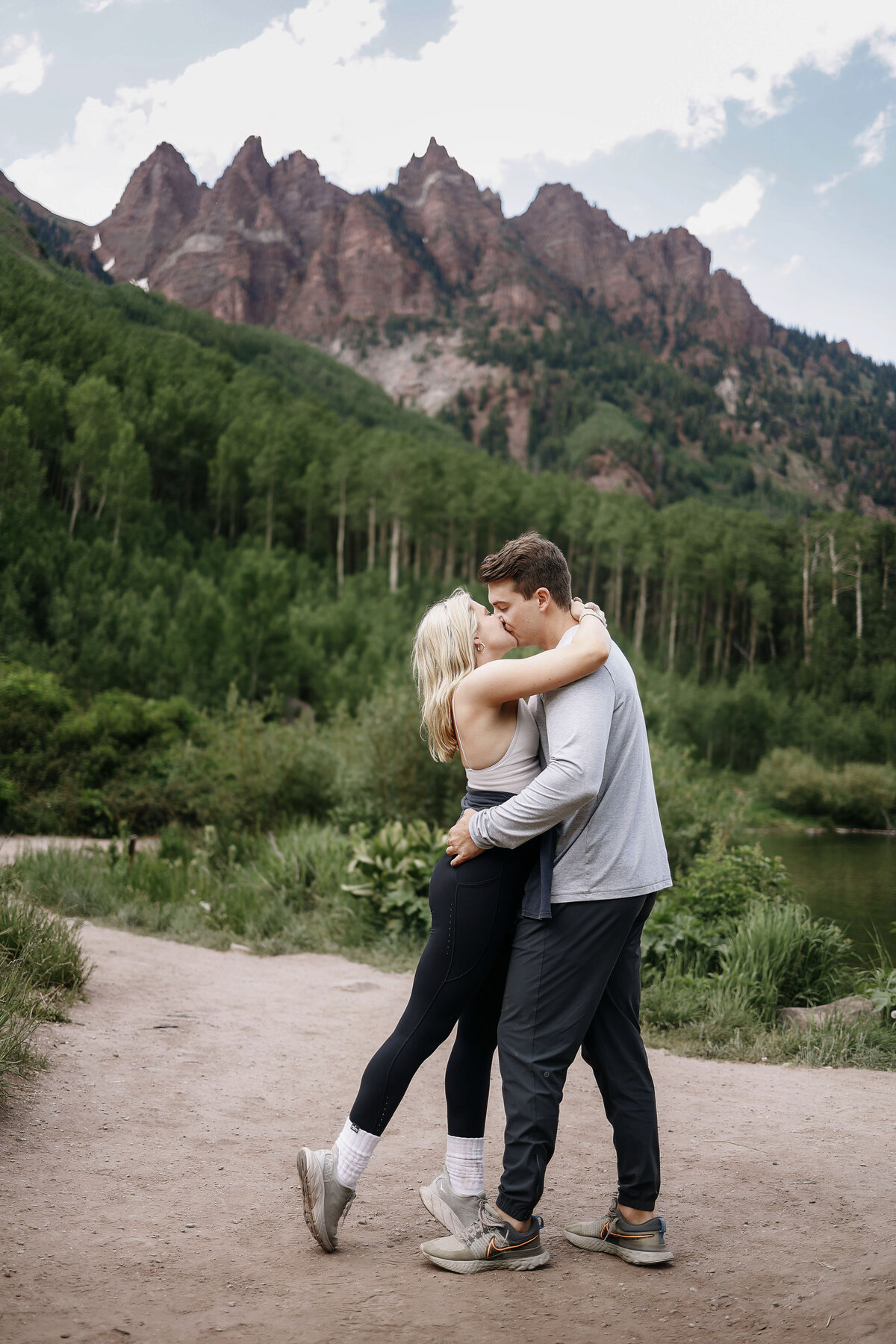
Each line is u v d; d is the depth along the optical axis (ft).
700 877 24.36
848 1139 10.69
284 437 293.84
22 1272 6.47
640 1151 7.14
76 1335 5.60
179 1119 10.41
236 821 40.34
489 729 7.22
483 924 7.13
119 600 145.38
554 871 7.07
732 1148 10.25
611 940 6.98
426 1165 9.56
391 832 26.99
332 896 28.27
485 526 311.68
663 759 42.86
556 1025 6.99
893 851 92.53
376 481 277.03
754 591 301.22
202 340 655.76
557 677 6.84
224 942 23.79
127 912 25.25
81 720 58.90
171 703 63.52
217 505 277.44
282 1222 7.82
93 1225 7.43
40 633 135.95
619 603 306.55
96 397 227.61
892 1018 17.04
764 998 18.99
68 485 227.61
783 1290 6.36
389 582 261.24
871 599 316.81
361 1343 5.60
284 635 116.88
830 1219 7.89
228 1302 6.19
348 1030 15.58
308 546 282.15
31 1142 9.12
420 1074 13.64
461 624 7.68
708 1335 5.69
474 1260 6.84
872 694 266.98
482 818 6.91
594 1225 7.37
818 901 44.65
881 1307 5.71
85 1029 13.50
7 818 48.67
